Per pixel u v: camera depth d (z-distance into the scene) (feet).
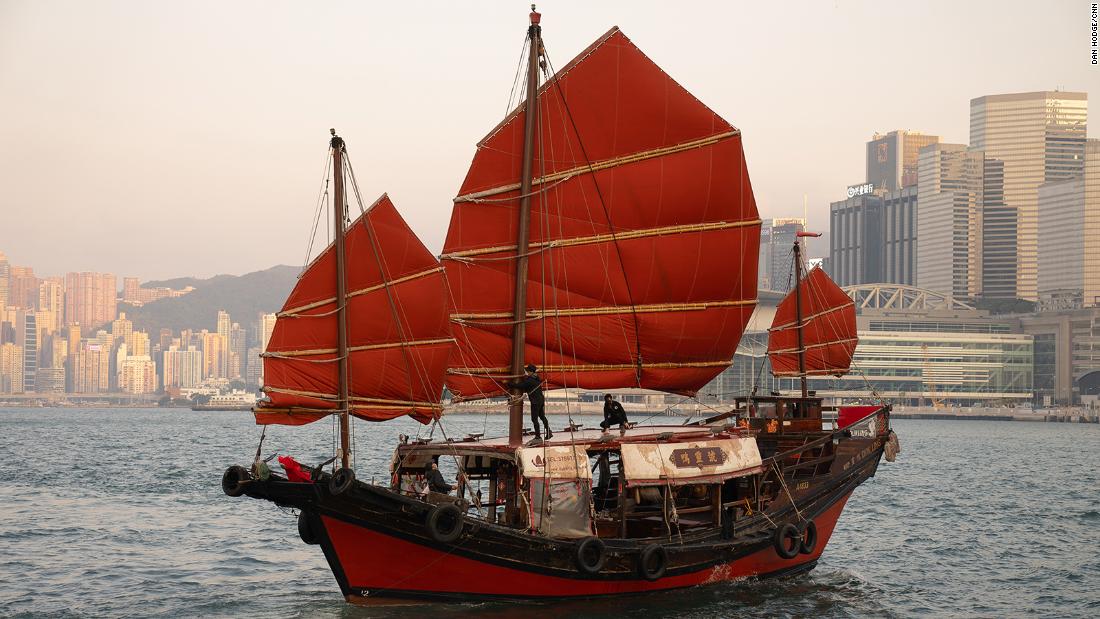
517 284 95.86
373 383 83.92
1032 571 111.65
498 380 98.43
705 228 105.40
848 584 103.09
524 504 83.66
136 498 169.78
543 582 82.84
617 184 103.14
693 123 104.99
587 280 102.68
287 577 103.19
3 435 443.32
